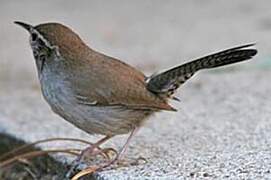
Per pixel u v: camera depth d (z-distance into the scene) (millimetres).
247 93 15430
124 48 20703
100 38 21875
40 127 13555
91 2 27219
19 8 25938
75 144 12227
